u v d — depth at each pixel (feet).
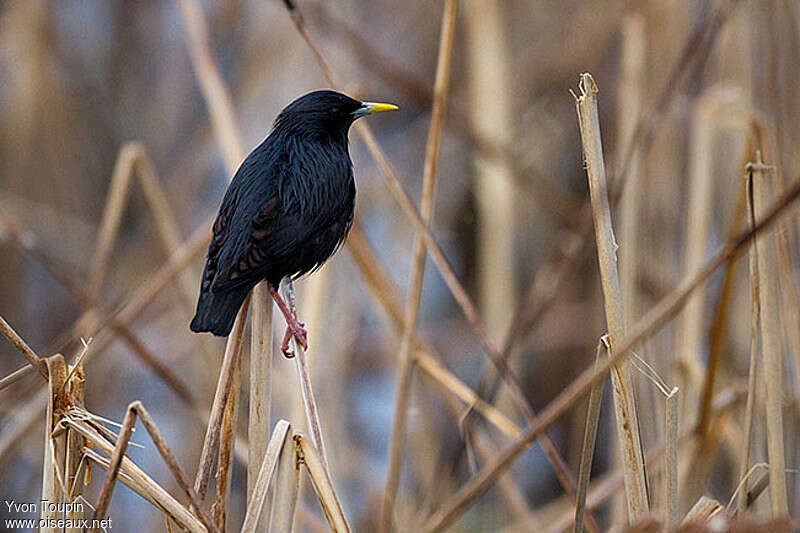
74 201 55.26
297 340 26.40
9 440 32.14
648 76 42.63
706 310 40.37
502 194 43.47
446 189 54.13
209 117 52.03
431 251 31.81
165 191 51.75
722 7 35.01
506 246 43.06
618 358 20.52
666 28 42.75
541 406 50.01
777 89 33.47
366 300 45.16
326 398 39.40
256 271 26.86
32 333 52.49
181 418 46.37
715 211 41.91
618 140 38.93
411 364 31.96
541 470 49.29
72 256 53.36
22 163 53.01
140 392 48.67
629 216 36.94
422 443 40.88
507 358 36.04
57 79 54.75
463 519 41.24
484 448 36.42
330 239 29.37
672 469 23.34
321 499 21.31
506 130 45.42
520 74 52.49
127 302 39.19
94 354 35.06
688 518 22.77
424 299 55.06
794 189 18.72
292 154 29.04
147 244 50.70
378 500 40.29
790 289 29.91
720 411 32.48
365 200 50.29
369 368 49.67
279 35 49.34
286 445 21.90
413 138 54.90
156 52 58.80
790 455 31.04
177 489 43.96
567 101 52.16
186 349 46.80
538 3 54.70
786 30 35.40
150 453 45.75
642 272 40.04
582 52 51.62
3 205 50.96
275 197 27.84
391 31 56.18
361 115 30.50
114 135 57.36
